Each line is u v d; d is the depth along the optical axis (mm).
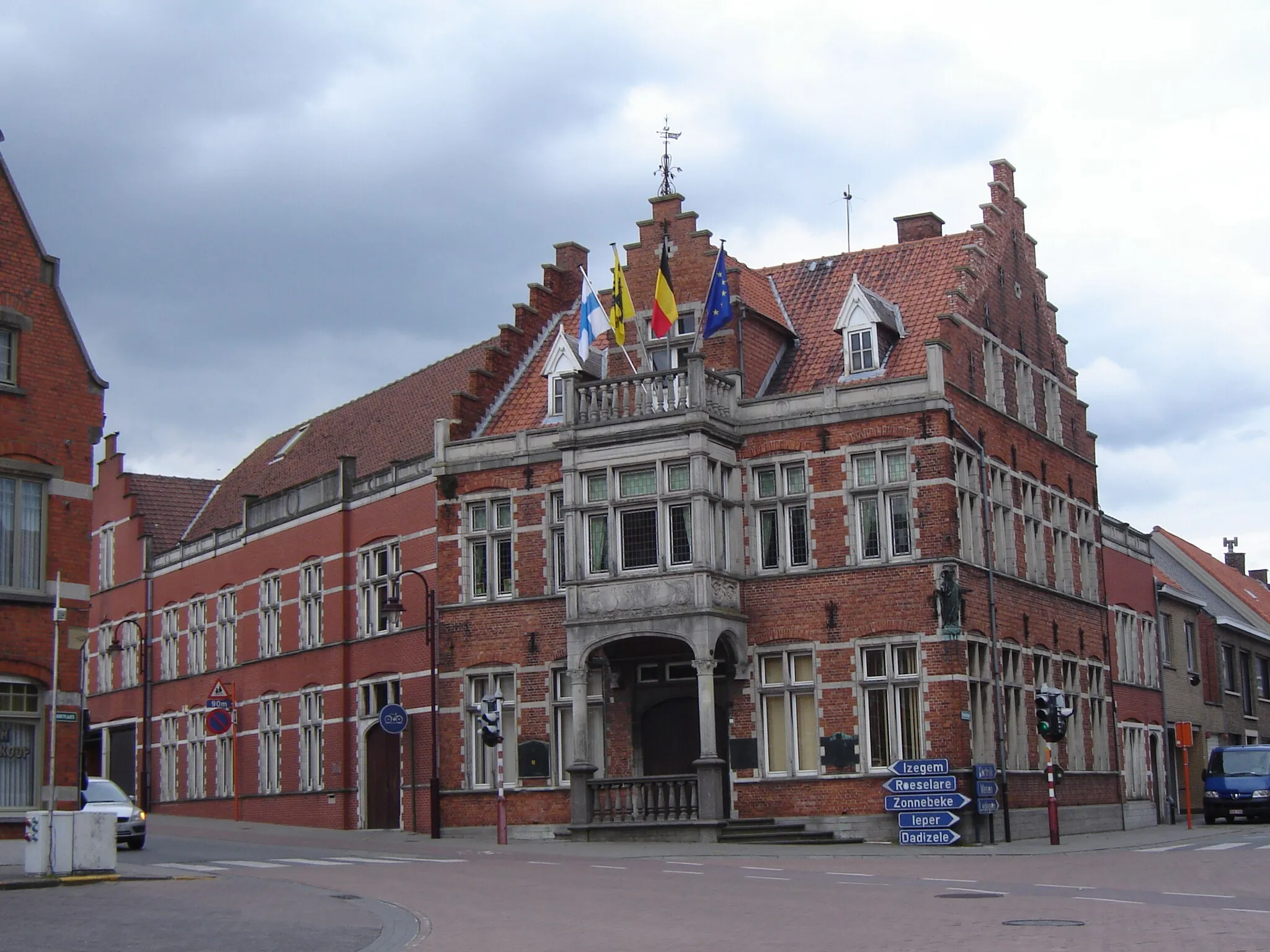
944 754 34094
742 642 36094
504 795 35062
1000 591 37188
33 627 28484
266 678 47219
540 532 38875
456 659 39562
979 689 35469
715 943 16062
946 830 33031
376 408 50094
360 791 42531
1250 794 45031
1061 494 42250
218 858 30406
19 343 29125
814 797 35156
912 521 35062
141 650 54469
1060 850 31188
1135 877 23219
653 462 35938
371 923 18703
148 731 53656
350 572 44219
